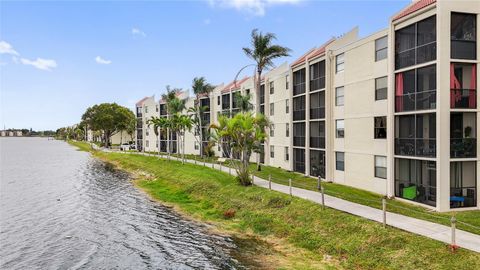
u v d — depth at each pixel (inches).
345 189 1216.8
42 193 1637.6
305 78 1584.6
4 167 2847.0
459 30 903.1
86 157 3865.7
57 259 816.3
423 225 743.1
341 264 681.6
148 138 3750.0
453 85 895.1
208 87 2511.1
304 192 1122.0
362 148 1216.2
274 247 812.0
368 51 1178.6
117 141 5777.6
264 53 1658.5
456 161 898.7
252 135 1315.2
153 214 1187.3
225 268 724.0
